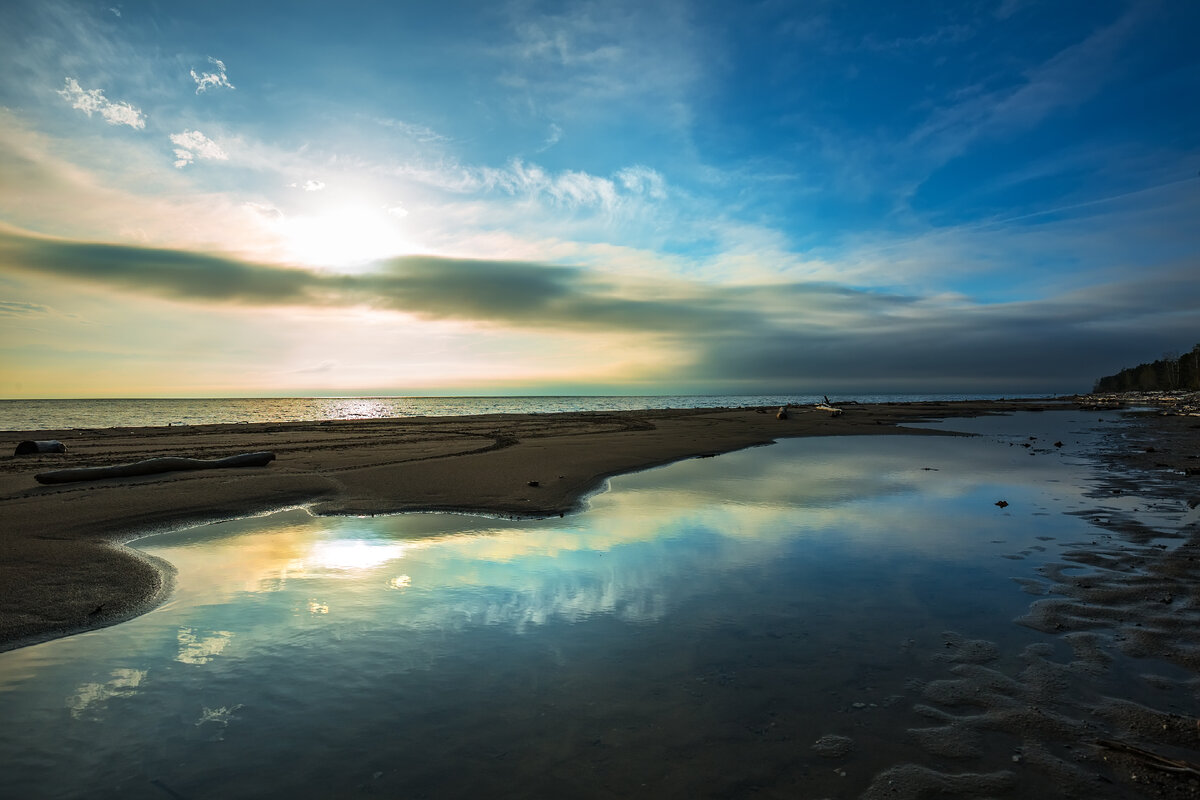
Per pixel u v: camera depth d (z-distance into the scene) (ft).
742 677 16.61
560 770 12.62
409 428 120.26
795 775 12.30
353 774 12.64
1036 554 28.07
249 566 27.40
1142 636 18.57
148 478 49.93
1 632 19.86
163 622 20.93
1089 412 188.85
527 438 95.04
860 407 221.87
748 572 26.18
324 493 44.75
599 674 16.94
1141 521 33.94
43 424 155.63
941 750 13.05
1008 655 17.56
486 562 27.96
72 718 14.87
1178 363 422.82
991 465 62.44
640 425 130.00
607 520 37.09
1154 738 13.29
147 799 11.89
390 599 23.12
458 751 13.37
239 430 113.29
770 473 58.39
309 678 16.87
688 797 11.68
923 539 31.60
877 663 17.29
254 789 12.17
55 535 31.37
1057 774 12.12
